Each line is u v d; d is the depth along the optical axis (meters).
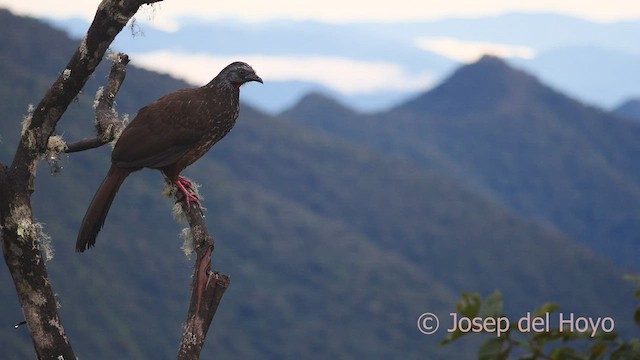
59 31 162.62
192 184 6.62
